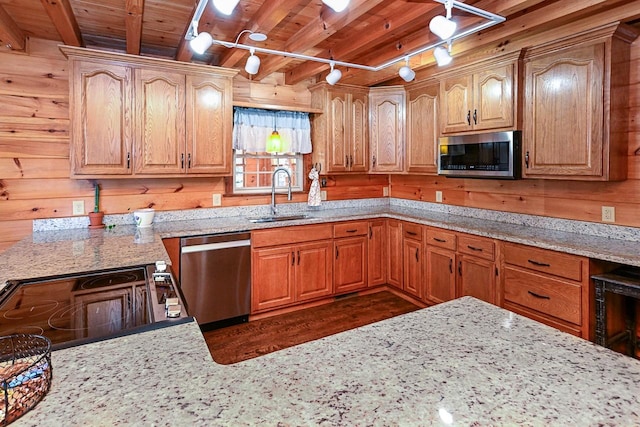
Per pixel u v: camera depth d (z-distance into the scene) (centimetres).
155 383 88
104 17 264
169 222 349
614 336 235
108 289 161
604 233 275
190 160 324
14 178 291
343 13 235
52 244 247
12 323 127
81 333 119
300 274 366
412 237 384
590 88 247
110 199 328
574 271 241
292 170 429
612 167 246
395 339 113
